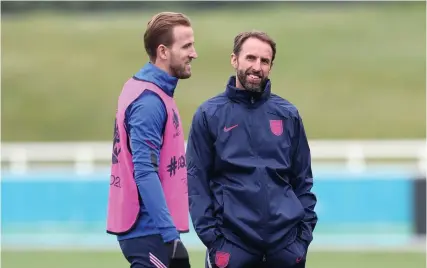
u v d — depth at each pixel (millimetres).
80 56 123125
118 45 126875
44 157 91688
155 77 18172
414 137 98375
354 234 48750
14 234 49906
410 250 44094
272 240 20172
